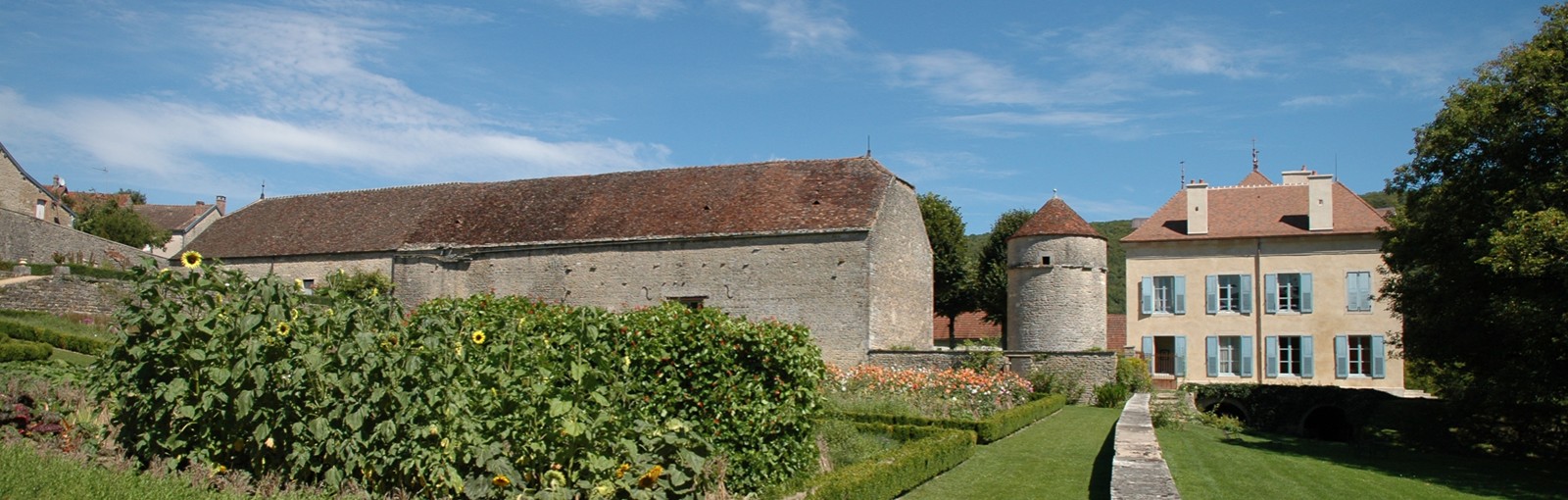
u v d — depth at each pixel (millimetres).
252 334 9188
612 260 36812
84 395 11773
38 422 10461
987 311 53375
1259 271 40625
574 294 37188
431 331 9180
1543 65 22266
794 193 36219
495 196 41719
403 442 8906
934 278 52469
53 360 22047
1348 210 40281
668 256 36000
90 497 8109
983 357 31812
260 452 9234
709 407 12352
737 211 36188
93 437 10148
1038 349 36125
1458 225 24172
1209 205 42625
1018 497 13891
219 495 8609
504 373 9500
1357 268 39219
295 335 9336
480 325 10469
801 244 34344
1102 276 37094
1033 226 36844
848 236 33750
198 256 9539
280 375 9125
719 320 12961
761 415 12336
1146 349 41781
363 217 43125
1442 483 18625
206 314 9469
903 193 37688
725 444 12141
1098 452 18828
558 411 8914
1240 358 40469
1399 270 27188
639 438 9586
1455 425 26875
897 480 13375
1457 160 24344
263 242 43562
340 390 9070
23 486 8117
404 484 9047
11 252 42781
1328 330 39344
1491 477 19828
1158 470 12758
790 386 12750
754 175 38000
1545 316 20469
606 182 40469
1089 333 36188
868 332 33188
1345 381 38906
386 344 9117
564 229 38125
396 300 10156
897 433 18891
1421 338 27516
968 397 24734
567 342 11312
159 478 8883
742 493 11930
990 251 54312
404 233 40656
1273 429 32938
